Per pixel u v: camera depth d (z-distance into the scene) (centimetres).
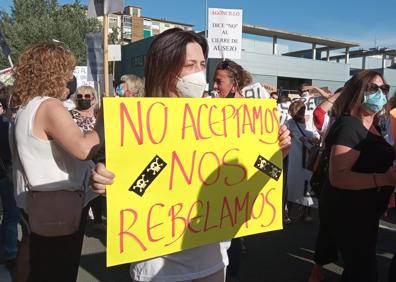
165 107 162
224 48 688
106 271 372
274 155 192
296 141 507
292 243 452
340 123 243
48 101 197
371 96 235
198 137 170
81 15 2792
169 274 169
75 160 207
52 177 201
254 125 185
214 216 175
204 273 175
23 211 229
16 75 211
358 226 240
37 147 197
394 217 564
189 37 169
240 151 181
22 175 214
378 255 418
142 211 157
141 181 156
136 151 155
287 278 361
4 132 351
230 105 179
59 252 210
